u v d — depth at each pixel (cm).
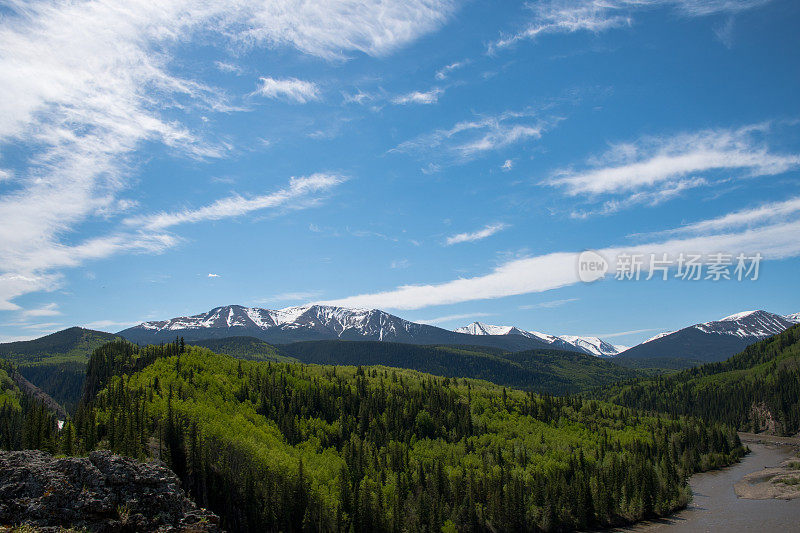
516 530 15075
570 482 17450
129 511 8262
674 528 14950
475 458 19938
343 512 14662
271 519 13462
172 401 18200
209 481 13725
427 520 14888
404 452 19612
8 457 8619
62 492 7931
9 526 7288
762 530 13750
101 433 14025
